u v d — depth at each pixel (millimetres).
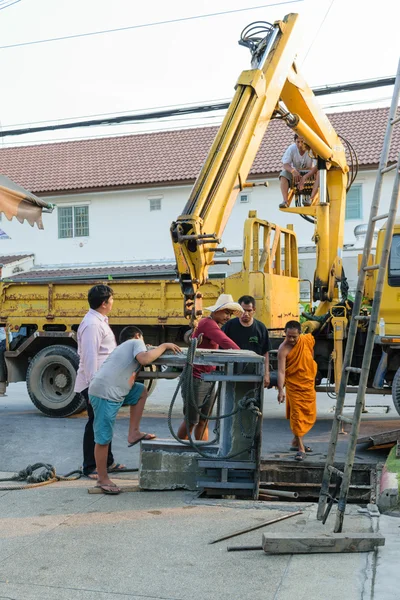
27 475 6957
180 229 6871
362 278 5172
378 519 5410
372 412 11859
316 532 4988
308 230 23359
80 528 5391
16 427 10109
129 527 5402
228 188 7539
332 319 10117
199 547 4938
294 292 11922
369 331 4863
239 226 23984
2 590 4246
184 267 6832
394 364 10023
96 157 27875
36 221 9602
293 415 7516
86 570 4547
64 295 11773
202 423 7371
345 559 4633
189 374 6309
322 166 10852
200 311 6922
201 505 5988
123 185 25281
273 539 4738
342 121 25219
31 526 5449
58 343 11852
